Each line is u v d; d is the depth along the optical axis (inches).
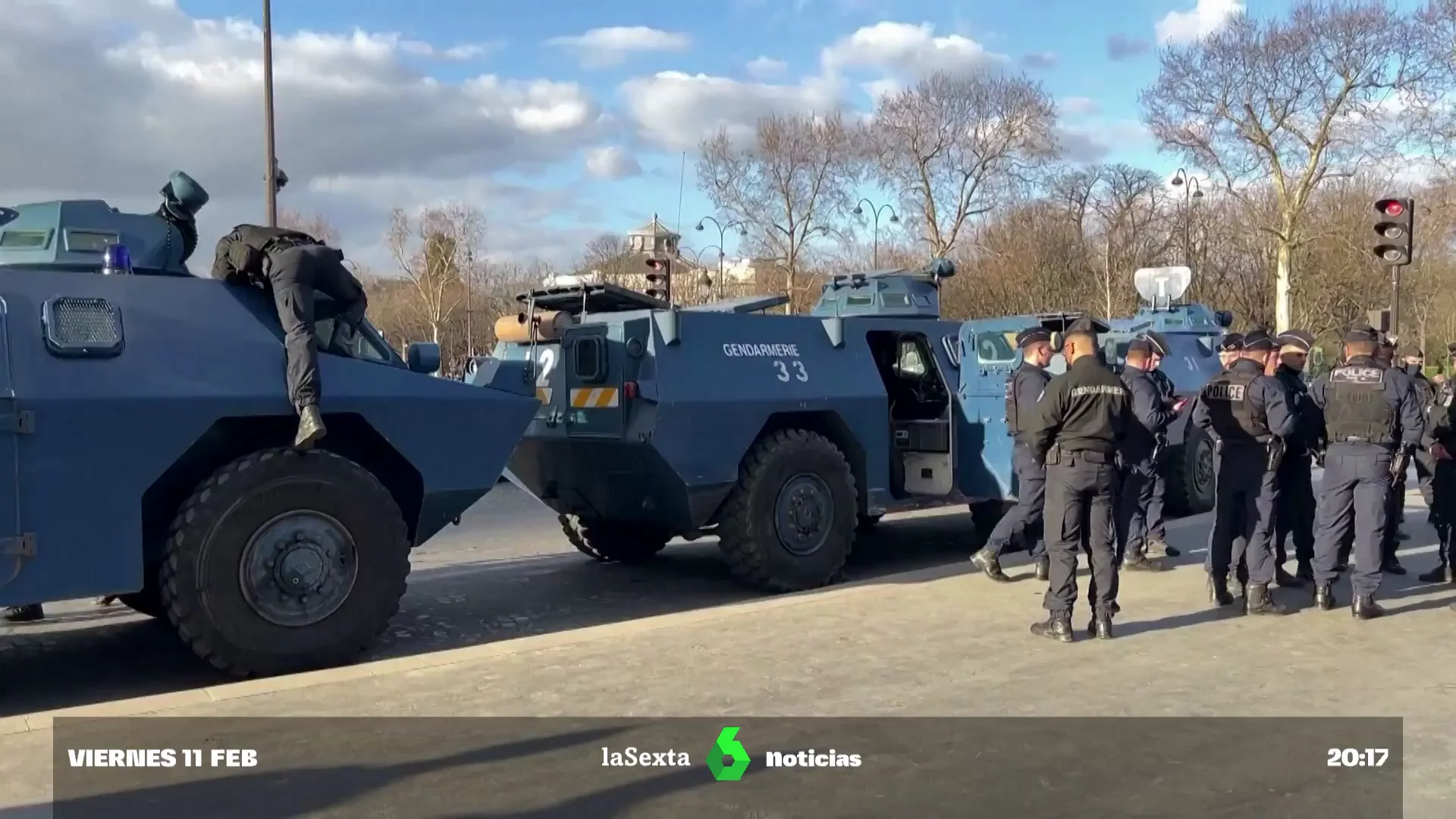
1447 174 1317.7
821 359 349.7
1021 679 230.2
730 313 332.5
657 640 261.1
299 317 242.5
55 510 218.4
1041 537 330.3
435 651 276.8
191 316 239.8
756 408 326.3
